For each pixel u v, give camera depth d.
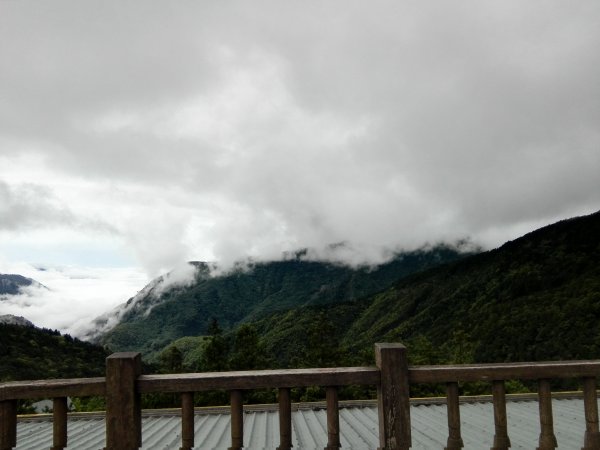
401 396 2.93
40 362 75.12
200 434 6.81
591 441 3.03
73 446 6.16
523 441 5.91
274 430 6.91
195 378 2.92
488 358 63.81
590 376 3.06
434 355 39.41
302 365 36.53
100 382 2.88
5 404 2.85
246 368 30.44
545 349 57.97
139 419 2.94
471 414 7.70
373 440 6.10
